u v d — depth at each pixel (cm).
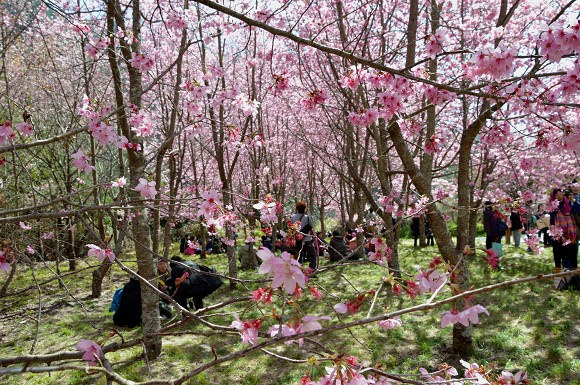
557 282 659
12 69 862
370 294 162
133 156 464
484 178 938
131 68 452
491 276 777
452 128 950
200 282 576
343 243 1001
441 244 425
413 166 434
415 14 436
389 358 461
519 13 733
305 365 455
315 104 338
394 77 311
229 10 225
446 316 156
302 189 1867
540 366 421
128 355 520
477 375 177
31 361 143
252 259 1040
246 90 1103
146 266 503
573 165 1072
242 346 533
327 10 623
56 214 234
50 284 921
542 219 1010
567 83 228
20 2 604
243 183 1653
